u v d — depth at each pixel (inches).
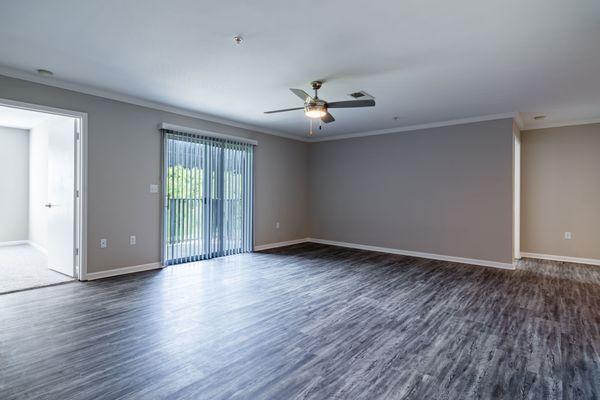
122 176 172.4
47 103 146.6
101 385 77.0
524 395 75.9
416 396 74.9
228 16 93.1
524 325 115.0
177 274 176.2
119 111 170.6
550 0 83.2
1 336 101.6
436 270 192.4
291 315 122.0
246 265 200.1
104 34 104.6
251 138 242.2
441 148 222.4
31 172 256.1
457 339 103.9
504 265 198.5
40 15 93.2
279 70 133.0
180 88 157.4
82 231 159.0
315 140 288.8
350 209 267.9
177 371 83.6
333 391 76.4
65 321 113.2
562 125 217.9
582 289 156.6
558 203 219.8
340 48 112.7
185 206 200.8
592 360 91.7
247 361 89.0
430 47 111.2
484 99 168.9
